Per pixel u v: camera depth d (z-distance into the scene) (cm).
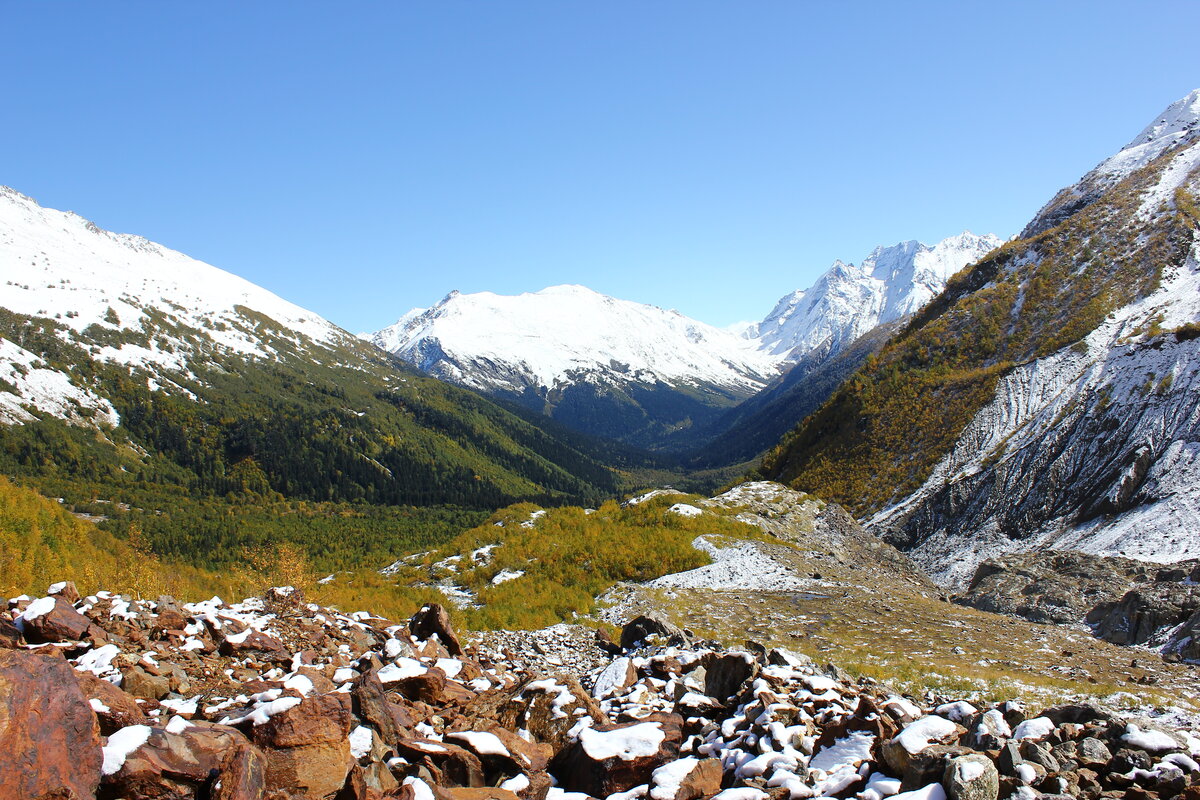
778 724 959
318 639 1397
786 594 2938
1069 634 2544
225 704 821
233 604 1545
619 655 2062
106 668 916
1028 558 3591
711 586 3058
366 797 691
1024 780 746
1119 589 3009
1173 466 4319
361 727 835
